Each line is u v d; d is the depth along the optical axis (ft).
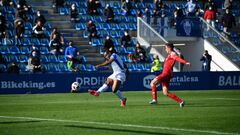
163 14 307.58
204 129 92.99
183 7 328.29
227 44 275.18
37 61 237.45
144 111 128.06
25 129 92.89
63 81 223.71
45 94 211.41
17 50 255.50
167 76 141.28
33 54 237.66
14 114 121.80
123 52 274.57
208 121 105.60
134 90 233.55
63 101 167.84
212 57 282.77
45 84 220.64
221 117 113.60
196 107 140.67
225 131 90.53
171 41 288.51
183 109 134.10
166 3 326.65
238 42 315.99
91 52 271.49
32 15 281.33
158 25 282.15
